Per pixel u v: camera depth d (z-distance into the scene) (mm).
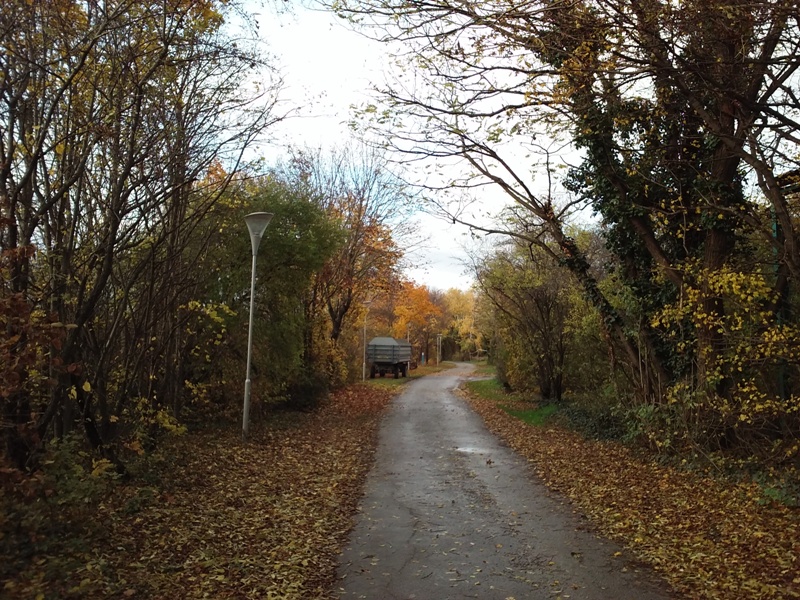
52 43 6730
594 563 5836
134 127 7406
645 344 12656
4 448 5664
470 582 5324
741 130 9750
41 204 6910
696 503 8180
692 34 8688
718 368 10070
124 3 6781
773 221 10656
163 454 10148
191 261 12555
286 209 17016
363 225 28719
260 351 16422
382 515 7738
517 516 7676
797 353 9250
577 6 8305
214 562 5598
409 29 8414
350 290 29000
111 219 7305
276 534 6707
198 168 9055
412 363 63812
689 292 10336
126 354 9336
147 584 4934
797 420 9664
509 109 10523
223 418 15969
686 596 4996
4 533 4609
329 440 14383
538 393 25031
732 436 10555
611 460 11641
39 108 6938
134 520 6633
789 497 8008
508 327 24922
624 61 9117
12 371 4781
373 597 4973
